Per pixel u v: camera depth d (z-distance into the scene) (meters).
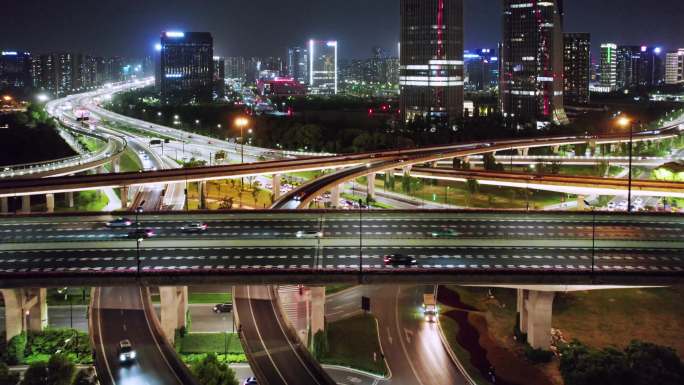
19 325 172.12
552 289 173.38
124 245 185.00
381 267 164.62
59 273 159.25
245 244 186.12
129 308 177.25
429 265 167.88
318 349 179.00
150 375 144.38
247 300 185.25
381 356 182.88
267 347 158.50
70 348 173.50
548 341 182.00
